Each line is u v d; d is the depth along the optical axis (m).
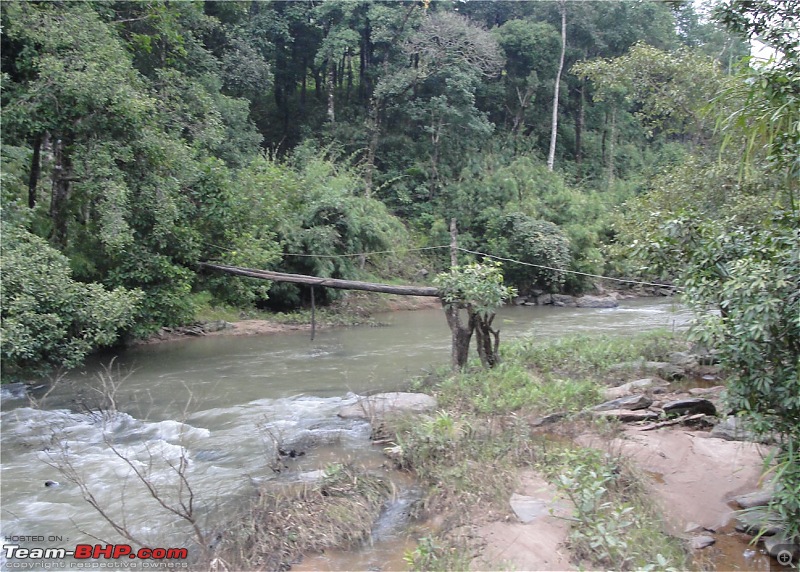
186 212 14.76
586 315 21.25
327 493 5.99
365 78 33.38
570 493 5.20
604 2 36.91
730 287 4.91
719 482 5.92
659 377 9.99
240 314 18.92
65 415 9.36
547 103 39.44
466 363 10.52
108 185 13.05
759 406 4.97
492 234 28.00
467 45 31.72
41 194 16.52
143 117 14.47
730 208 9.90
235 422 8.79
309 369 12.52
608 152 39.16
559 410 8.12
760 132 4.83
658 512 5.40
